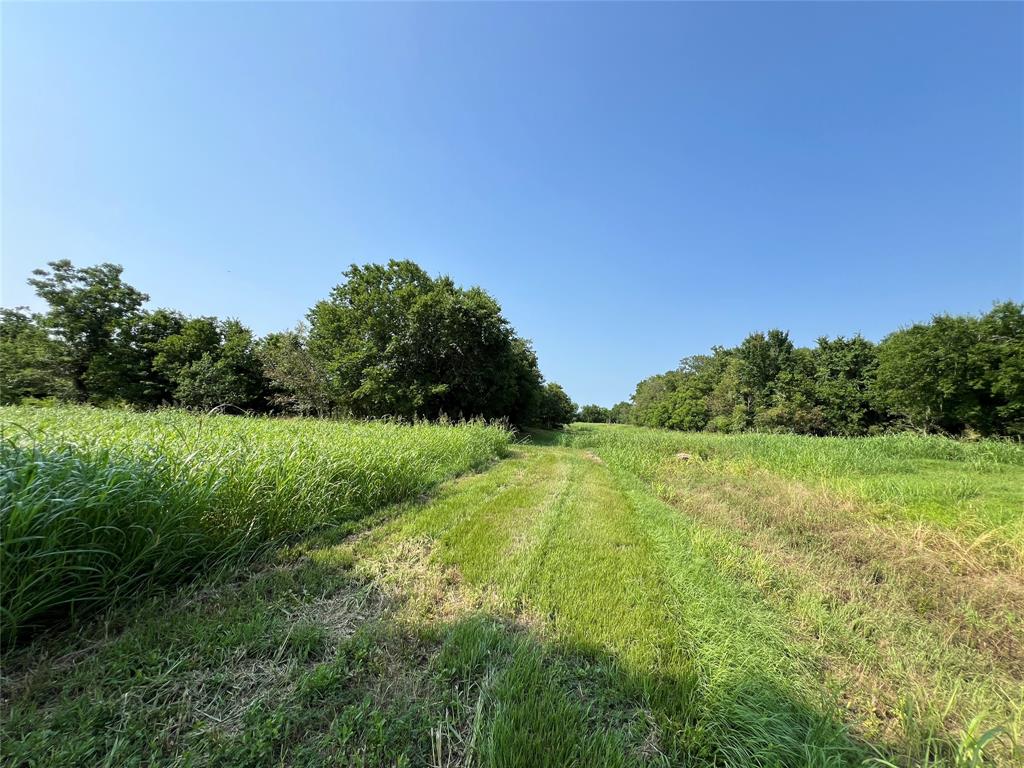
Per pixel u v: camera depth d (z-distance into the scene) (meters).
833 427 28.28
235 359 27.91
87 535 2.50
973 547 4.30
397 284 24.84
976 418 20.05
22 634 2.27
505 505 6.07
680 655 2.49
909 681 2.36
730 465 10.02
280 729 1.79
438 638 2.58
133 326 29.16
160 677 1.99
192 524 3.18
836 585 3.67
